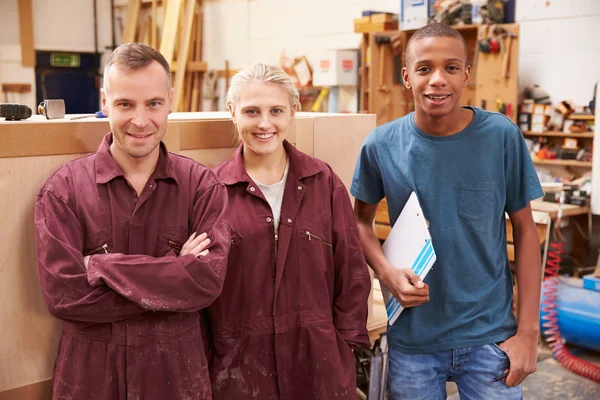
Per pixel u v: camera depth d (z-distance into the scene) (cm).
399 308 185
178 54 702
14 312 165
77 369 147
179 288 142
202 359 154
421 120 181
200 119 191
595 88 418
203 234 152
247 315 168
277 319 169
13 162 160
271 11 653
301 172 174
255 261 168
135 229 151
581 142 437
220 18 713
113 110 144
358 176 197
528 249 184
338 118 224
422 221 178
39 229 144
